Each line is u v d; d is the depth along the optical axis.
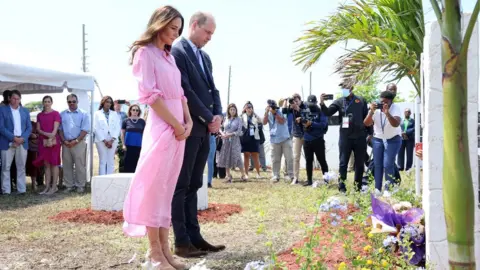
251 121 13.07
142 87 3.71
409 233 3.71
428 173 3.43
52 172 10.38
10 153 9.97
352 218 4.30
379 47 5.88
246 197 8.85
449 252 1.56
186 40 4.43
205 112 4.31
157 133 3.77
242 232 5.58
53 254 4.67
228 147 12.27
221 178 13.39
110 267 4.22
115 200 7.38
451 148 1.52
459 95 1.50
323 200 3.93
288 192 9.41
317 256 3.80
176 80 3.90
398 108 7.83
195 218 4.61
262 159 15.61
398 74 6.04
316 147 10.64
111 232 5.76
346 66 5.98
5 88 13.25
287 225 5.79
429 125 3.40
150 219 3.76
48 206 8.18
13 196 9.62
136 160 10.43
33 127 10.84
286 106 12.05
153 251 3.86
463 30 3.25
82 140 10.53
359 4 5.98
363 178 8.85
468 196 1.51
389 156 7.86
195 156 4.41
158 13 3.77
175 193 4.36
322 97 8.91
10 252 4.77
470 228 1.52
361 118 8.62
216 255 4.48
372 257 3.61
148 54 3.75
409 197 5.55
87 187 11.12
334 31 6.02
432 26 3.35
